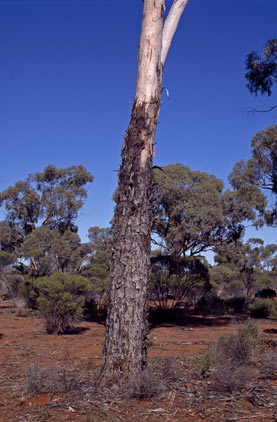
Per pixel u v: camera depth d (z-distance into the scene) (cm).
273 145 1884
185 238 3369
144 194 514
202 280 1733
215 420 373
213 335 1111
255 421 368
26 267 2795
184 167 3391
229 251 3994
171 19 557
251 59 1517
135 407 411
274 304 1617
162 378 506
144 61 530
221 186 3472
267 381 509
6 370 609
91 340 990
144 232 508
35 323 1327
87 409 405
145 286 501
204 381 512
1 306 1892
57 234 2908
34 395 457
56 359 707
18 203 3828
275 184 1956
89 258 3209
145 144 524
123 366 475
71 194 3856
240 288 2538
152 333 1159
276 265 5116
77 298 1238
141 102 530
